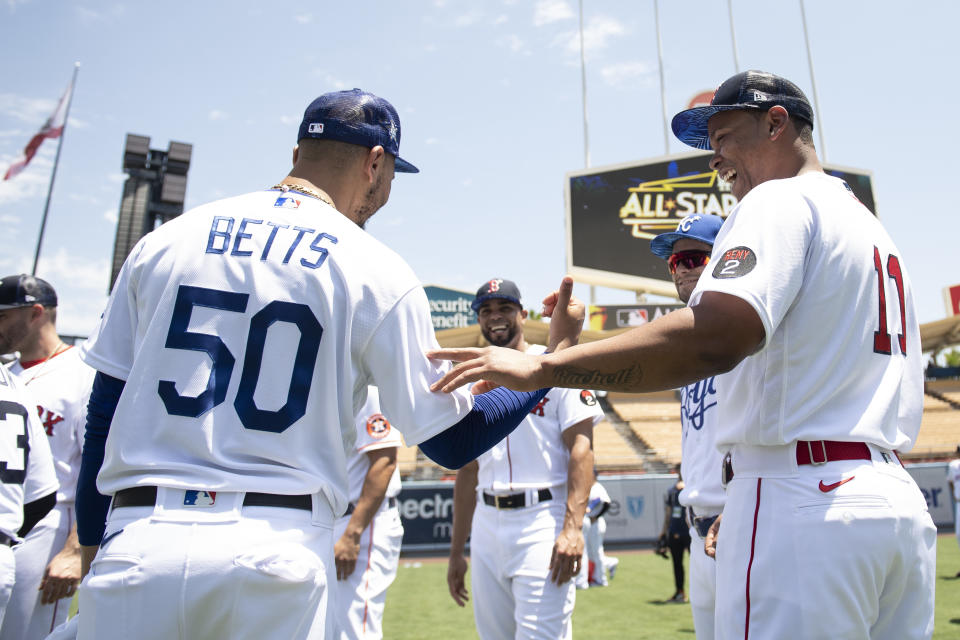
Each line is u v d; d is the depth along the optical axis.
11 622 2.91
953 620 5.84
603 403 22.64
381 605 3.33
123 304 1.43
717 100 1.76
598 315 17.58
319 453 1.33
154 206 39.31
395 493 3.55
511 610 3.18
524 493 3.07
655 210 17.55
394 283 1.41
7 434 2.50
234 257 1.35
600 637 5.57
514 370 1.38
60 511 3.13
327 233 1.40
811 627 1.31
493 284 3.53
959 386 24.30
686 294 2.94
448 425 1.40
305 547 1.24
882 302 1.52
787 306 1.38
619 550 13.02
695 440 2.65
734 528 1.49
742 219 1.47
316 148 1.55
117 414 1.30
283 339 1.31
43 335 3.34
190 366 1.29
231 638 1.17
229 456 1.25
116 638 1.15
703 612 2.58
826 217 1.47
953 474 8.88
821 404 1.42
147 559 1.17
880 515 1.35
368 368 1.42
